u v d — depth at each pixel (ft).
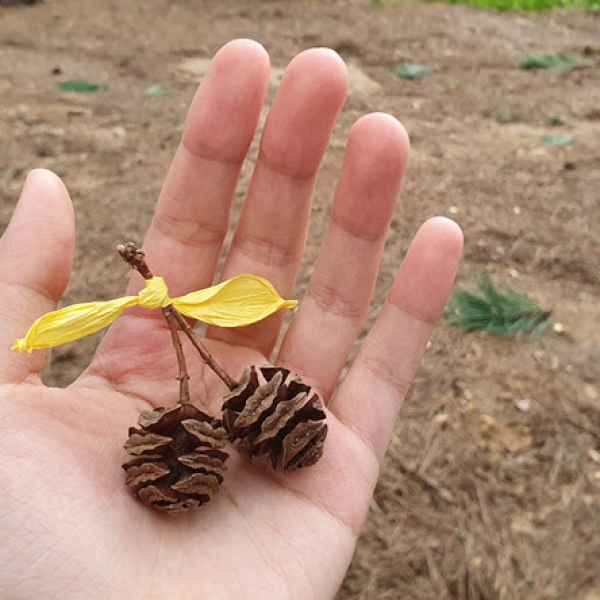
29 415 0.41
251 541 0.42
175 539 0.41
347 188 0.52
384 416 0.53
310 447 0.44
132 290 0.54
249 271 0.56
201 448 0.42
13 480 0.38
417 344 0.53
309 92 0.50
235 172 0.53
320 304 0.55
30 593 0.37
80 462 0.41
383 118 0.51
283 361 0.55
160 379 0.51
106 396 0.48
